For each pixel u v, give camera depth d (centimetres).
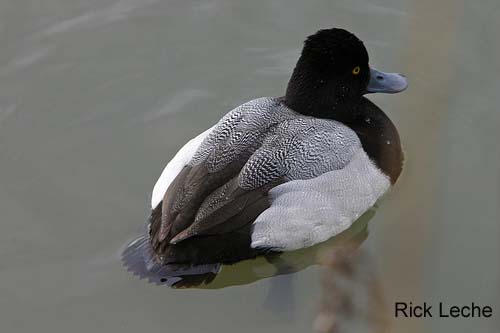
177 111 1280
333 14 1428
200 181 959
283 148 996
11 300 993
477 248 1051
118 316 975
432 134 658
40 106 1279
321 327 938
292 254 1024
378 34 1389
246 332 957
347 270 995
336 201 1006
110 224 1096
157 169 1183
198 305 996
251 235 960
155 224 988
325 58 1038
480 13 1373
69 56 1356
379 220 1083
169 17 1430
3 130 1241
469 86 1281
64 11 1430
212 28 1417
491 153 1188
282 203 971
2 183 1159
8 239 1076
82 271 1030
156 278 956
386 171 1066
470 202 1117
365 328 909
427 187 617
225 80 1335
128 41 1388
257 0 1448
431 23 680
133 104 1289
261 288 1018
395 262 558
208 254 952
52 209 1120
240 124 1023
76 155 1207
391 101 1288
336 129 1041
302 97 1059
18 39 1378
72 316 975
